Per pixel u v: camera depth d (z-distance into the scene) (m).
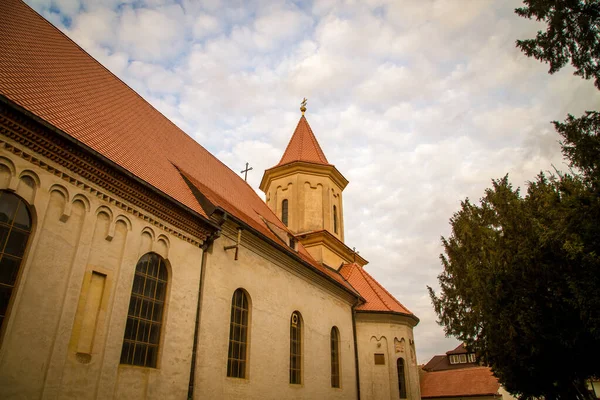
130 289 11.67
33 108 10.75
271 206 32.59
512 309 15.42
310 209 31.36
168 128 20.09
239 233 16.25
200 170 19.77
